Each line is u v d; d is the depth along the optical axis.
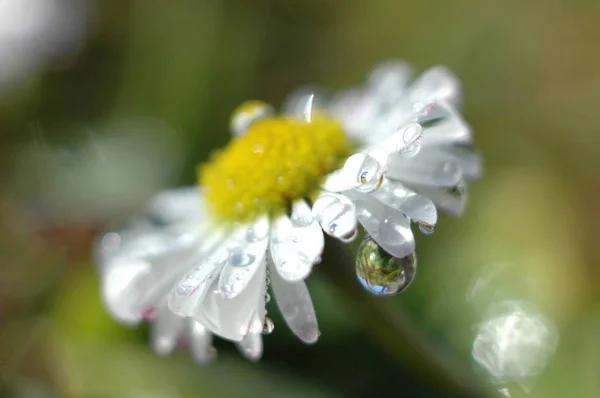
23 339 0.10
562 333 0.10
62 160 0.12
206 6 0.13
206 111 0.12
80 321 0.10
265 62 0.13
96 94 0.13
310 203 0.08
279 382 0.09
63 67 0.13
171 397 0.09
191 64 0.12
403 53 0.13
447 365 0.08
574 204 0.11
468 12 0.13
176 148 0.12
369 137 0.08
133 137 0.12
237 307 0.07
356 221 0.07
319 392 0.09
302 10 0.13
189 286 0.07
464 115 0.12
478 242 0.10
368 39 0.13
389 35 0.13
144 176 0.11
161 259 0.08
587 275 0.10
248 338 0.07
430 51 0.13
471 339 0.10
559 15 0.13
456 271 0.10
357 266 0.07
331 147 0.08
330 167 0.08
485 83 0.13
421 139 0.07
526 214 0.10
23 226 0.11
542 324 0.10
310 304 0.07
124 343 0.10
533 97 0.13
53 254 0.10
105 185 0.11
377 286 0.07
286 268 0.07
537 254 0.10
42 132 0.12
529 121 0.12
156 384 0.09
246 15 0.13
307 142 0.08
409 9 0.13
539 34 0.13
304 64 0.13
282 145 0.08
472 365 0.10
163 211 0.09
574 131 0.12
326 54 0.13
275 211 0.08
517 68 0.13
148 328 0.10
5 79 0.13
